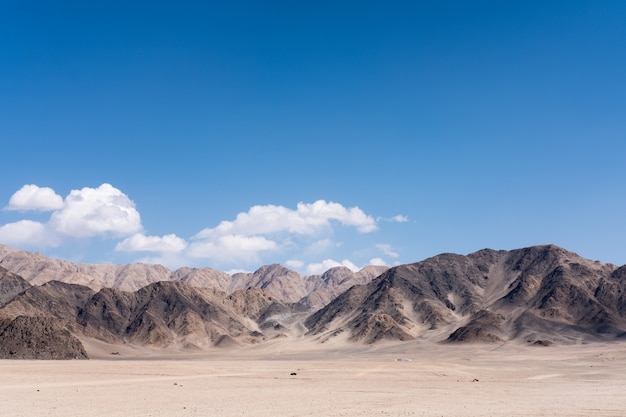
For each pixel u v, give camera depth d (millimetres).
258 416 65812
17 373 138125
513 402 80188
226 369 161125
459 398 86875
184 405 78375
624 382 117500
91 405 78375
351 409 72250
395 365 182000
